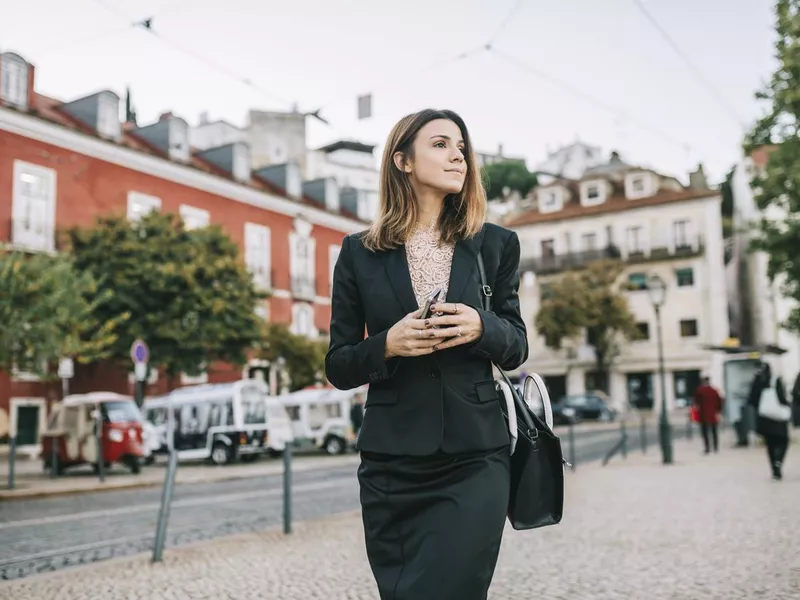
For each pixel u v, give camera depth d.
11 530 8.91
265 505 11.07
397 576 2.01
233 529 8.77
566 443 24.59
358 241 2.28
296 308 37.69
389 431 2.05
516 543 6.57
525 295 54.09
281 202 37.12
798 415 11.32
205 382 32.59
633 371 50.28
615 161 67.00
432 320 1.94
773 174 20.45
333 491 12.88
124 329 25.28
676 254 49.78
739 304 53.66
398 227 2.21
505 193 80.94
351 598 4.77
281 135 54.84
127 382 29.02
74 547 7.64
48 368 26.33
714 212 49.41
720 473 12.75
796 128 20.34
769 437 11.45
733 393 23.56
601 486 11.17
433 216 2.26
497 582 5.04
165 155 31.80
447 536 1.94
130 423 18.48
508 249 2.26
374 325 2.19
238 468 19.91
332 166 73.25
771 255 21.48
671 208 50.56
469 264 2.17
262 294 27.67
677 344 49.53
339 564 5.91
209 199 33.50
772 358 44.00
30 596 5.01
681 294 49.78
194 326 25.34
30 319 15.65
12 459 14.16
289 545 6.90
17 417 25.53
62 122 27.72
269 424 22.14
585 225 53.16
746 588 4.65
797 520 7.23
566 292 46.72
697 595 4.52
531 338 52.88
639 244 51.38
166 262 25.59
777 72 20.14
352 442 24.64
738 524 7.14
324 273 39.69
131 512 10.56
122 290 24.98
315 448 27.39
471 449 1.99
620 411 47.84
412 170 2.23
